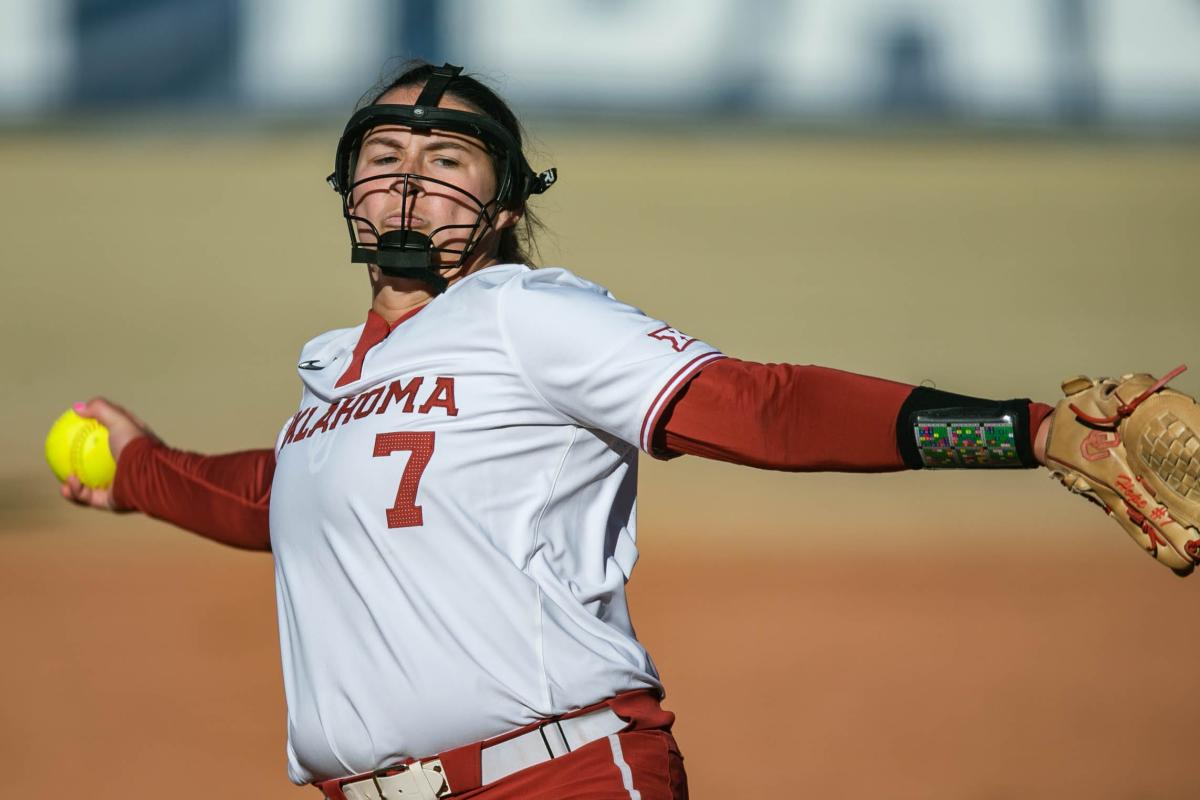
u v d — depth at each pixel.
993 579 37.66
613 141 105.12
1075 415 7.98
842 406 8.53
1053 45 102.00
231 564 38.84
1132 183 103.00
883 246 91.19
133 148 102.31
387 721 9.31
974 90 102.50
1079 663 30.09
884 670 29.27
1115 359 67.44
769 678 28.50
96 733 25.16
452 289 9.93
